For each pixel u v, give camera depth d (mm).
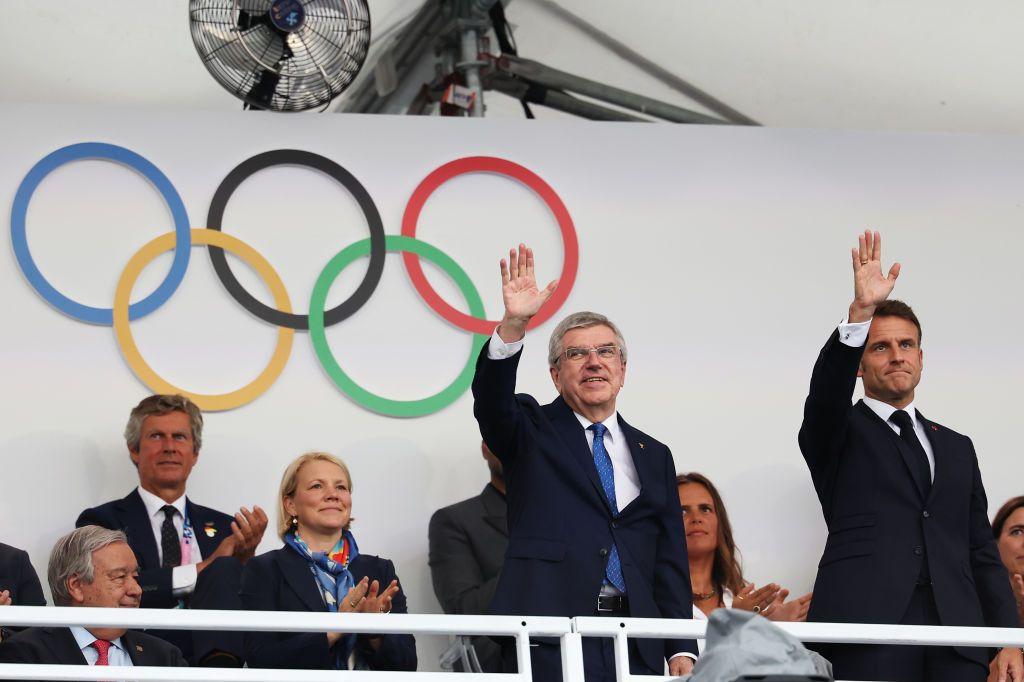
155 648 15188
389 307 20156
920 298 21375
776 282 21156
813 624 12023
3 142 19781
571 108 22234
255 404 19484
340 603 16203
